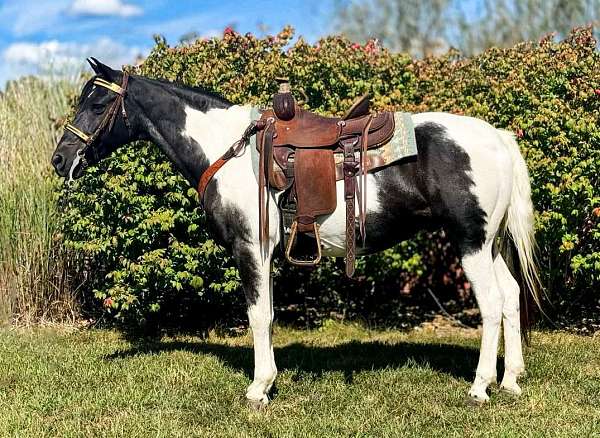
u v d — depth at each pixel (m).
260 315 3.62
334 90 5.79
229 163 3.61
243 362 4.61
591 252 5.28
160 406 3.72
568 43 5.99
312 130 3.51
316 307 6.40
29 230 6.04
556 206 5.04
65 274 6.08
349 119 3.57
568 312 5.85
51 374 4.38
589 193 4.90
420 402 3.69
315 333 5.70
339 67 5.74
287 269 6.04
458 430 3.29
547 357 4.53
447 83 6.09
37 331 5.75
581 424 3.34
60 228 5.87
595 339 5.21
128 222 5.23
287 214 3.56
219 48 5.69
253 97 5.36
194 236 5.25
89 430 3.39
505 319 3.77
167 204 5.25
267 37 5.79
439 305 6.21
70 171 3.81
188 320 6.11
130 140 3.91
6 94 7.89
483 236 3.48
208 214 3.69
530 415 3.47
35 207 6.09
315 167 3.45
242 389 3.95
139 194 5.29
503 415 3.46
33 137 6.95
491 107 5.55
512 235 3.66
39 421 3.53
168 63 5.62
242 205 3.55
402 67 6.05
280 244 3.64
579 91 5.28
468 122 3.55
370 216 3.49
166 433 3.32
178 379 4.20
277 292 6.45
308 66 5.57
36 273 6.02
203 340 5.55
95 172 5.25
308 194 3.45
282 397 3.82
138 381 4.20
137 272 5.19
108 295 5.79
